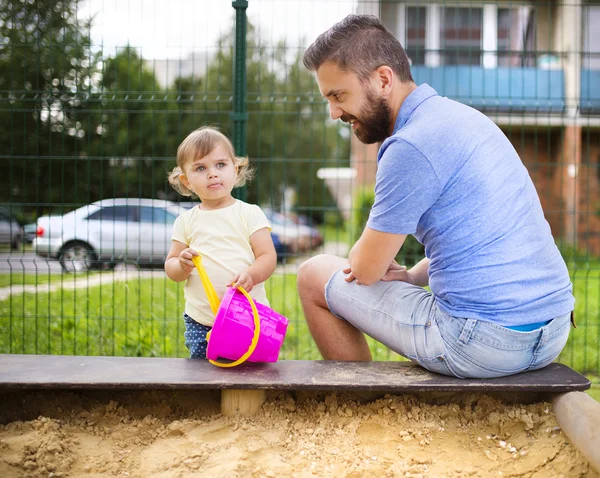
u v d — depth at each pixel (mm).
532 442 2240
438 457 2166
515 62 12789
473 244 2150
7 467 2045
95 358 2564
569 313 2268
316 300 2611
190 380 2238
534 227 2213
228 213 2797
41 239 7316
